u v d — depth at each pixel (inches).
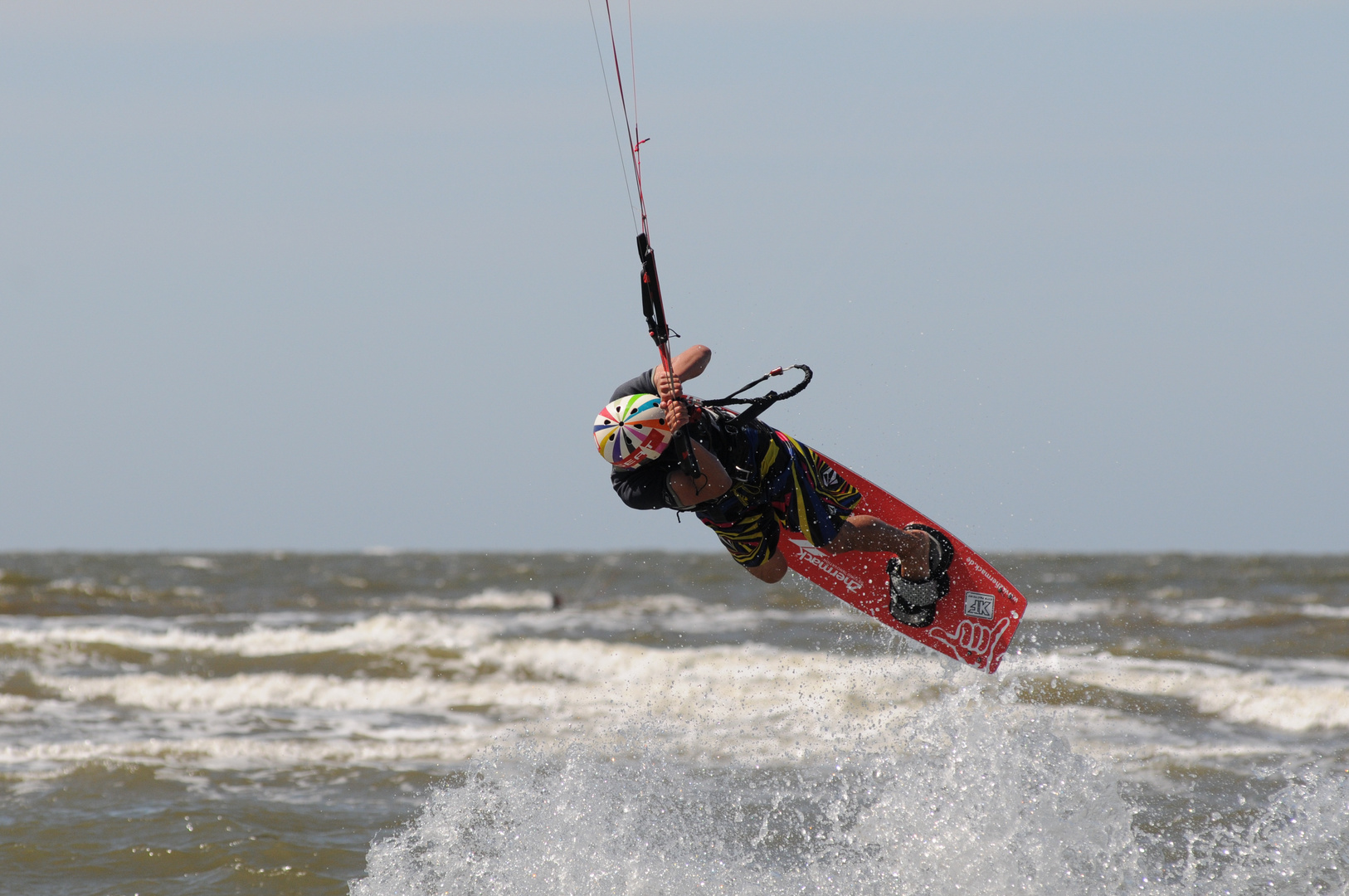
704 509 952.9
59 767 1379.2
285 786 1306.6
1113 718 1601.9
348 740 1573.6
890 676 1945.1
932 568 1101.1
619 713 1758.1
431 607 4247.0
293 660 2285.9
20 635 2481.5
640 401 906.1
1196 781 1227.9
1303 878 870.4
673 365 916.0
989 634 1106.1
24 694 1924.2
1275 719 1599.4
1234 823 1038.4
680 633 3002.0
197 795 1256.8
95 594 4662.9
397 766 1408.7
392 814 1178.0
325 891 947.3
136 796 1253.7
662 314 882.1
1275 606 3905.0
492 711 1808.6
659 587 5339.6
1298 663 2261.3
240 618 3646.7
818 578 1137.4
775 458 964.0
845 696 1793.8
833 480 1011.3
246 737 1610.5
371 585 5669.3
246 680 2017.7
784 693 1881.2
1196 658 2260.1
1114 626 3053.6
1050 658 2158.0
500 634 2886.3
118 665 2265.0
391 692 1958.7
